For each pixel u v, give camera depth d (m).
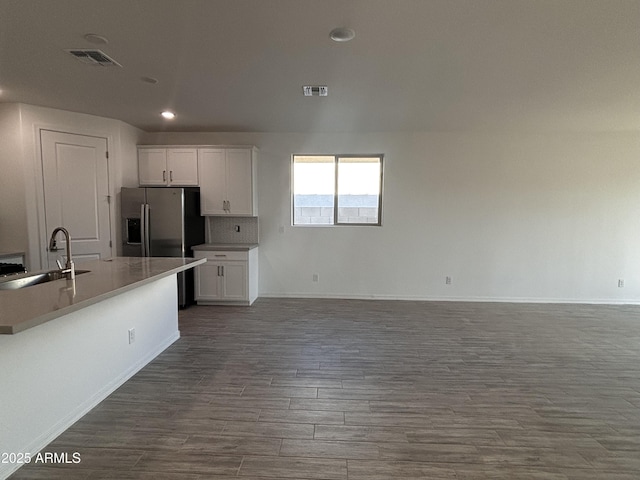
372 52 2.54
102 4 1.94
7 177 3.82
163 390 2.52
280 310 4.58
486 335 3.70
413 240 5.13
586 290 5.05
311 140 5.09
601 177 4.89
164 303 3.28
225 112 4.09
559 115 4.09
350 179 5.25
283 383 2.63
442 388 2.58
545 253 5.03
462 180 5.01
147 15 2.05
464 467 1.77
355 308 4.70
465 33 2.26
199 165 4.87
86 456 1.82
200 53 2.56
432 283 5.16
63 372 2.05
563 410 2.30
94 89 3.32
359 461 1.81
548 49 2.47
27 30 2.22
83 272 2.64
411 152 5.02
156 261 3.20
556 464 1.80
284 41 2.38
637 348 3.38
